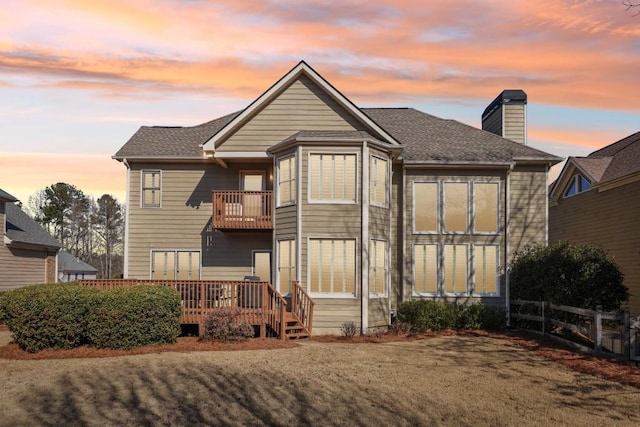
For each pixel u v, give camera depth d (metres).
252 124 20.20
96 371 11.62
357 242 18.12
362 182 18.25
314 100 20.16
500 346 15.73
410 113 25.84
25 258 29.86
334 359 13.27
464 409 9.27
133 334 14.36
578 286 16.22
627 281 22.41
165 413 8.91
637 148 23.97
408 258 20.94
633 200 22.02
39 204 80.50
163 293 15.00
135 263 21.42
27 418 8.62
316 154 18.41
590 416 8.93
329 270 18.16
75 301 14.26
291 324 17.11
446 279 20.91
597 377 11.59
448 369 12.31
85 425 8.33
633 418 8.84
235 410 9.11
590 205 25.77
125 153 21.47
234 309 15.88
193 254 21.50
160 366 12.10
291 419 8.70
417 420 8.70
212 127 23.81
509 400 9.83
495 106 25.03
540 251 18.80
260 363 12.55
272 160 20.58
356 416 8.87
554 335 17.23
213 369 11.82
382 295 18.95
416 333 18.42
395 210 21.17
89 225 76.56
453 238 20.95
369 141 18.28
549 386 10.84
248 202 20.62
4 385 10.55
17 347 14.62
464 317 19.34
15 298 14.16
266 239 21.41
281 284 18.89
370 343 16.20
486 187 21.12
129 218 21.55
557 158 20.95
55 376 11.22
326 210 18.20
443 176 21.08
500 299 20.69
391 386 10.66
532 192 21.34
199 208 21.58
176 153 21.44
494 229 21.00
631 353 13.10
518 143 22.55
